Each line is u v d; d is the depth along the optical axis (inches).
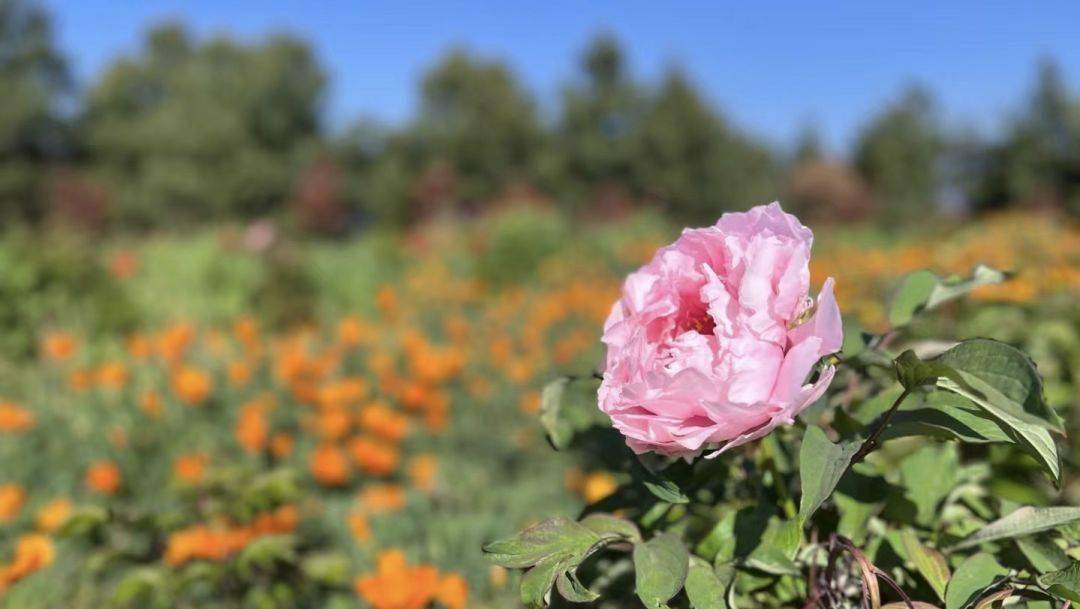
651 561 35.1
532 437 178.2
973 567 35.0
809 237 34.9
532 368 223.1
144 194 1338.6
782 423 33.3
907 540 38.4
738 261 35.8
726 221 38.0
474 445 175.2
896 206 1234.6
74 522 80.0
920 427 34.5
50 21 1503.4
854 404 46.6
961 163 1197.7
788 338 34.5
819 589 38.5
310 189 1272.1
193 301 382.9
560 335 286.8
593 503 46.1
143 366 186.2
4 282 249.6
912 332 77.6
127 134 1423.5
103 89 1501.0
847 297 195.8
